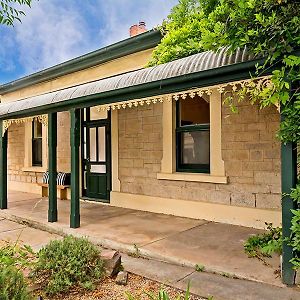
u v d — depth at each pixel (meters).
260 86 3.37
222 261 3.96
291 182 3.21
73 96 5.64
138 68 7.48
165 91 4.36
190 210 6.57
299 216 2.93
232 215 5.93
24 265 3.46
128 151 7.80
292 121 3.09
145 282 3.53
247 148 5.78
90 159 8.88
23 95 11.36
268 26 2.93
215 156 6.16
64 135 9.61
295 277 3.28
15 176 11.78
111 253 3.80
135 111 7.63
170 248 4.52
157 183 7.21
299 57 2.87
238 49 3.46
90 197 8.84
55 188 6.32
